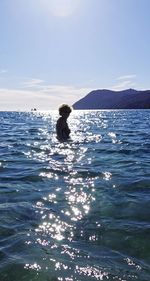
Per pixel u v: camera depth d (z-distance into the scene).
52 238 1.46
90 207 1.90
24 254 1.30
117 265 1.23
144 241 1.44
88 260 1.26
